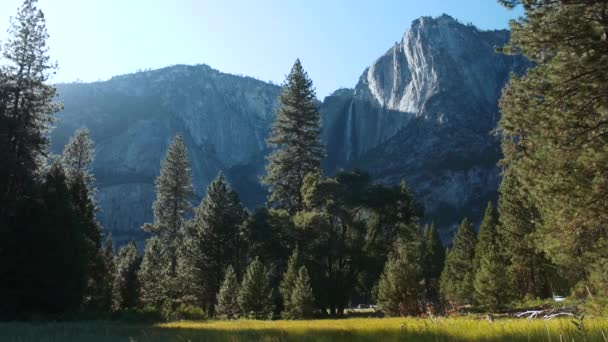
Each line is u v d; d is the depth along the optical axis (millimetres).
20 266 30516
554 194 13203
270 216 50406
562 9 12922
